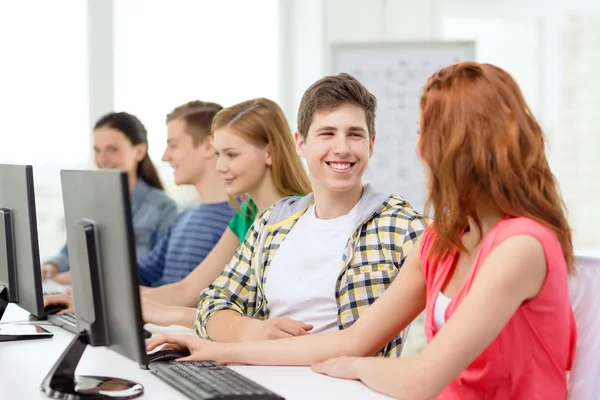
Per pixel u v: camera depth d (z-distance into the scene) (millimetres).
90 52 4598
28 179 2055
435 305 1626
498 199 1471
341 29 5027
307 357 1796
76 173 1624
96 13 4598
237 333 2084
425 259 1687
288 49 5188
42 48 4473
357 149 2080
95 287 1556
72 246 1662
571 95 4949
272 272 2189
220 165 2590
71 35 4555
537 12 4953
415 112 4805
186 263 3121
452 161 1461
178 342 1886
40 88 4473
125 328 1487
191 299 2781
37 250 2068
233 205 2734
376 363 1596
